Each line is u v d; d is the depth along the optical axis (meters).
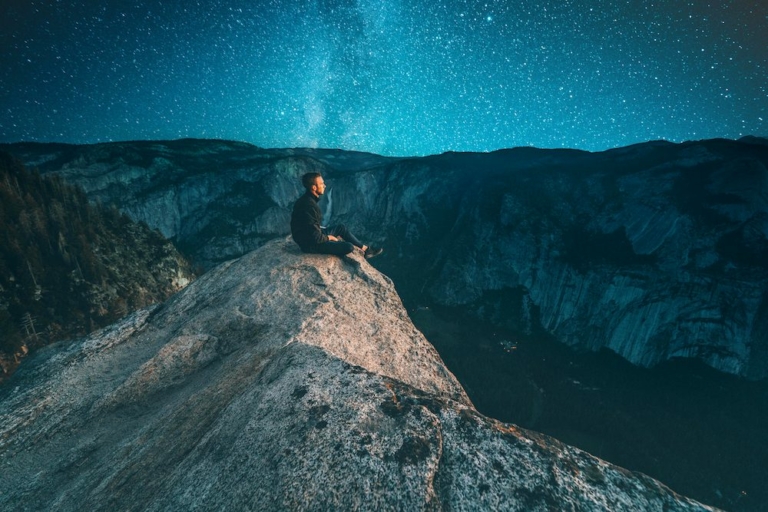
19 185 115.25
